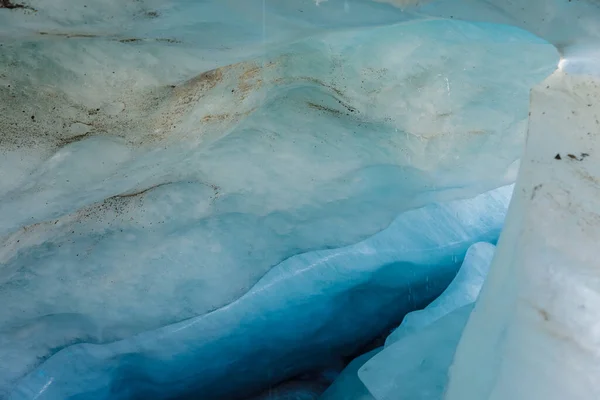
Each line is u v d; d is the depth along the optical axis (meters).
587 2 2.21
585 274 1.24
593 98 1.50
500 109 2.59
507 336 1.33
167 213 2.52
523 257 1.34
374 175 2.68
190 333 2.26
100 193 2.50
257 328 2.38
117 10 2.37
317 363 2.72
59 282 2.33
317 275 2.41
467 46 2.54
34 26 2.29
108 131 2.52
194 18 2.42
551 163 1.40
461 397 1.49
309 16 2.50
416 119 2.72
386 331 2.81
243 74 2.69
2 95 2.37
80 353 2.17
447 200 2.68
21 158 2.38
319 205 2.59
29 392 2.07
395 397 1.93
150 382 2.34
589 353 1.19
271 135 2.72
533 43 2.34
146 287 2.34
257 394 2.63
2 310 2.24
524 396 1.25
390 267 2.53
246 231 2.48
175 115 2.60
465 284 2.47
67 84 2.44
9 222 2.38
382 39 2.59
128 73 2.47
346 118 2.79
